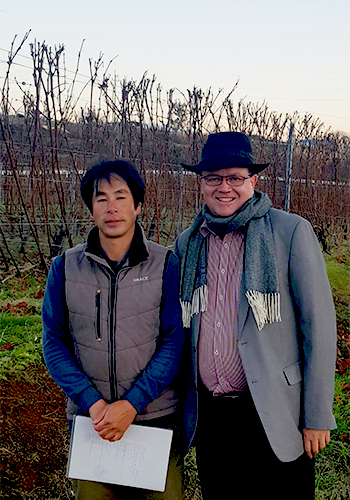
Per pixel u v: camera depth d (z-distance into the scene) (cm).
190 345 169
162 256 160
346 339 432
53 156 532
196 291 164
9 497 213
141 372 154
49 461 239
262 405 150
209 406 167
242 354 154
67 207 661
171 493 158
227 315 159
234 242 163
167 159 667
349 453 259
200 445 173
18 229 612
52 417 272
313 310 150
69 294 155
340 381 349
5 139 502
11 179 607
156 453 148
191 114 647
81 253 160
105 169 153
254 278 152
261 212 162
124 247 157
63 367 154
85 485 153
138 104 561
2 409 270
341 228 1067
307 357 154
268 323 153
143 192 159
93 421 145
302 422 158
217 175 161
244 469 163
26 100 608
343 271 664
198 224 174
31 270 536
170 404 162
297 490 159
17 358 320
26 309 422
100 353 152
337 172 1061
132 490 159
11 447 243
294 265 153
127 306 151
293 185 918
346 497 226
